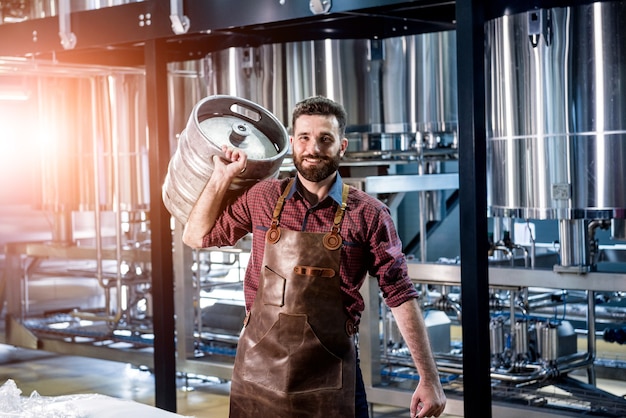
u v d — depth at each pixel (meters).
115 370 6.71
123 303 7.36
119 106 6.10
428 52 5.05
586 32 4.01
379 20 5.09
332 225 2.82
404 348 5.19
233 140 3.07
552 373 4.61
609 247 5.79
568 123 4.06
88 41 5.02
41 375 6.57
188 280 5.66
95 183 6.20
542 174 4.13
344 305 2.84
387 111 5.05
